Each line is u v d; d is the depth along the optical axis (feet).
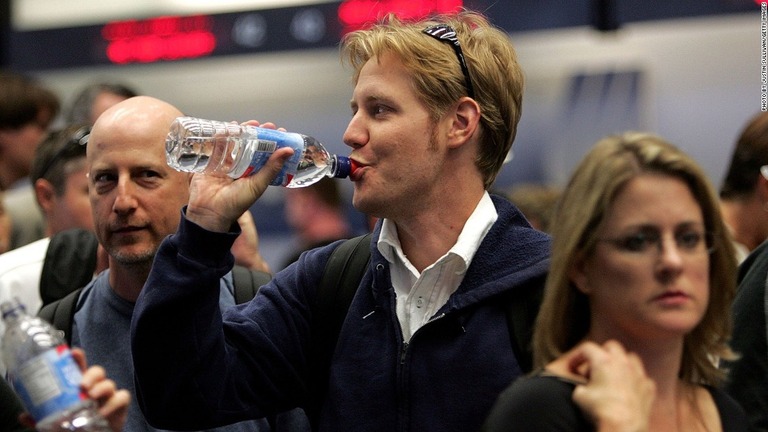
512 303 11.09
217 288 10.91
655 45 27.43
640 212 8.93
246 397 11.42
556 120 27.84
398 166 11.23
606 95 27.63
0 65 29.22
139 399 11.28
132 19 28.45
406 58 11.25
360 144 11.35
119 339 12.73
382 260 11.50
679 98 27.25
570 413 8.76
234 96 30.42
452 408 10.87
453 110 11.41
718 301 9.47
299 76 29.84
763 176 14.89
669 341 9.23
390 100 11.26
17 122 21.42
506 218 11.53
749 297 12.05
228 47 27.55
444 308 11.10
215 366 10.88
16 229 20.48
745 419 9.86
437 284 11.32
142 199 12.44
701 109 27.12
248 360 11.44
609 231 9.00
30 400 9.25
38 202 17.17
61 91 30.96
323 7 26.76
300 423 12.73
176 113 12.92
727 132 26.94
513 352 10.93
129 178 12.44
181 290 10.53
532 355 10.85
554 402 8.77
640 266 8.92
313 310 11.80
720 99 26.99
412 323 11.30
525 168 27.94
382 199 11.27
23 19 30.81
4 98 21.25
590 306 9.37
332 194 24.12
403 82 11.28
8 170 21.58
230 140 10.85
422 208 11.42
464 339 11.00
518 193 21.29
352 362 11.35
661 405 9.32
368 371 11.25
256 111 30.27
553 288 9.26
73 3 30.63
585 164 9.21
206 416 11.03
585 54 27.84
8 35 29.17
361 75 11.51
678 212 8.95
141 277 12.62
